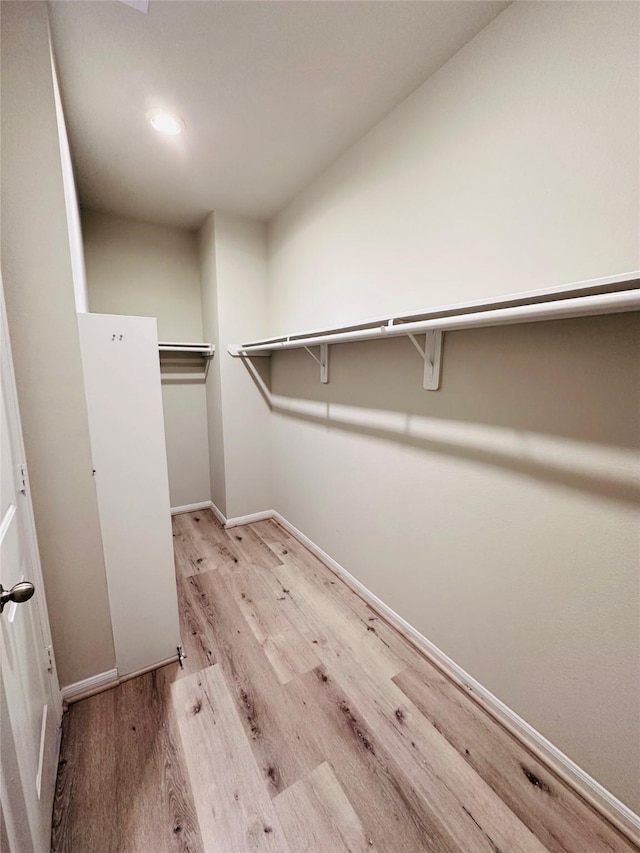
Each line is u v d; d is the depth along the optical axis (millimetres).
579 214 952
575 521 1021
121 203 2393
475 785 1089
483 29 1135
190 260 2895
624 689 955
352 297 1847
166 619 1513
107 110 1513
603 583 974
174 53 1241
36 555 1127
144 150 1795
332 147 1778
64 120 1444
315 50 1229
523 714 1209
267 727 1262
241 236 2604
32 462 1179
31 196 1085
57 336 1178
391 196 1553
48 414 1189
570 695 1074
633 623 924
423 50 1223
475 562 1328
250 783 1090
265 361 2855
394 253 1560
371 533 1879
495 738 1229
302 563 2352
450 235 1304
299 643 1656
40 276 1127
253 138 1713
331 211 1956
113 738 1218
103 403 1292
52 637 1283
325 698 1376
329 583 2127
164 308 2826
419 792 1070
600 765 1019
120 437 1337
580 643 1038
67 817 1002
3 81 1014
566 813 1020
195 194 2264
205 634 1710
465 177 1234
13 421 986
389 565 1769
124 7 1073
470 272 1245
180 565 2322
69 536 1276
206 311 2840
